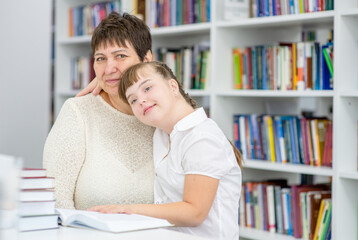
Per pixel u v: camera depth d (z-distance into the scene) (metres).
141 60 1.79
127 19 1.77
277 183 2.94
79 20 3.94
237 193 1.61
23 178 1.21
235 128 2.97
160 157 1.66
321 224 2.58
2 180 1.04
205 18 3.03
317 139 2.62
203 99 3.34
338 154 2.40
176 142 1.57
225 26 2.87
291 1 2.67
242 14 2.91
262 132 2.86
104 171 1.72
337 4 2.39
